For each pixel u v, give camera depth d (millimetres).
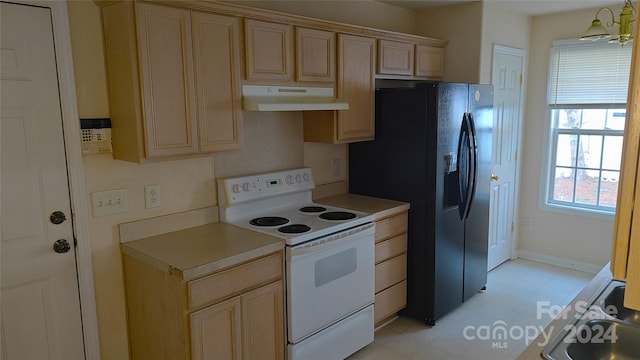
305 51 2736
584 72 4105
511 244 4621
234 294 2184
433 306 3236
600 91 4043
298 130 3174
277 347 2426
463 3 3746
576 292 3826
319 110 2902
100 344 2336
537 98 4418
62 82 2092
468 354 2898
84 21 2139
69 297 2215
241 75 2451
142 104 2076
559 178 4441
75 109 2139
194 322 2043
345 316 2750
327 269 2584
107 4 2096
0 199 1986
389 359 2859
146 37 2059
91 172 2223
